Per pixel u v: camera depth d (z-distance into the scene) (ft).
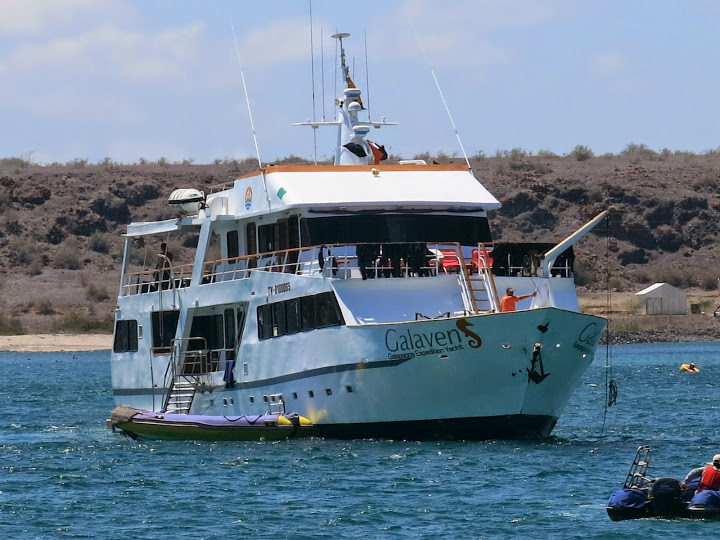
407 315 395.75
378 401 393.09
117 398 504.84
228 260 449.89
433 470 358.84
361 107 477.36
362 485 341.82
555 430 472.44
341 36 480.23
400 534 289.33
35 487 357.61
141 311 487.61
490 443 400.06
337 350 395.96
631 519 298.56
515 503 317.63
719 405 586.04
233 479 358.02
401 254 398.42
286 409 418.10
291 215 432.25
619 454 389.60
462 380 384.27
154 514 316.60
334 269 400.67
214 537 290.35
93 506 328.49
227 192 468.34
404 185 435.53
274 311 421.18
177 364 461.78
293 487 342.85
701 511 297.12
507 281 405.80
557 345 380.58
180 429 437.58
